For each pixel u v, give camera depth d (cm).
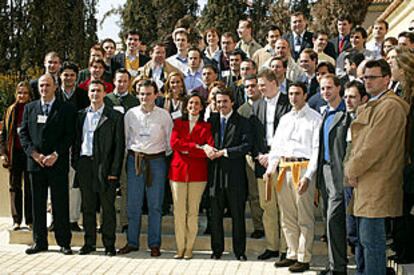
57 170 739
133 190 752
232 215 723
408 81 522
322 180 645
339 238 619
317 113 677
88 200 751
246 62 816
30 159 736
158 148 750
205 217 877
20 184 858
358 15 2203
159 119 752
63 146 736
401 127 496
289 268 669
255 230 786
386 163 497
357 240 592
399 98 508
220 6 2891
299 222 668
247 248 767
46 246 767
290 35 1034
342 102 643
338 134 615
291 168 667
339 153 615
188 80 889
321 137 644
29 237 816
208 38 990
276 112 723
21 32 2152
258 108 737
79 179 750
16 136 852
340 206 616
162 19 2947
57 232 750
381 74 517
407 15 1235
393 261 620
